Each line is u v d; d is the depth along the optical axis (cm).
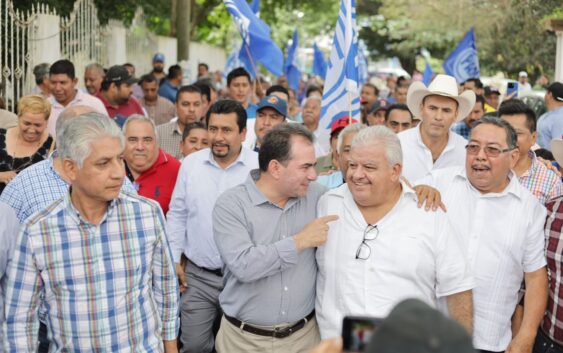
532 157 502
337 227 373
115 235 335
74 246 327
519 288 406
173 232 531
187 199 527
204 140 629
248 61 1192
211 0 2816
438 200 366
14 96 952
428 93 559
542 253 390
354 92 650
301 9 3275
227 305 397
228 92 942
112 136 318
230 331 398
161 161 563
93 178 316
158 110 1153
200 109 760
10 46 952
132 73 1426
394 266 355
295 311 386
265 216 385
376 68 4084
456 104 561
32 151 556
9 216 353
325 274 375
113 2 1738
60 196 421
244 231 381
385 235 359
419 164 565
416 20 2711
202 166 528
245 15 978
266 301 383
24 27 956
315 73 1944
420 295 359
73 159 316
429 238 357
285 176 372
